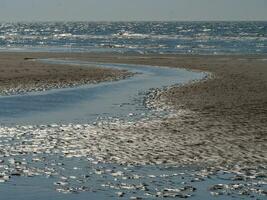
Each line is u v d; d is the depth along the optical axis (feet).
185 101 100.42
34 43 481.87
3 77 146.00
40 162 49.03
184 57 262.26
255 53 295.89
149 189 39.27
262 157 52.29
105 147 57.57
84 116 82.84
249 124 73.67
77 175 43.75
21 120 78.23
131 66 203.72
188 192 38.50
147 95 111.24
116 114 85.10
